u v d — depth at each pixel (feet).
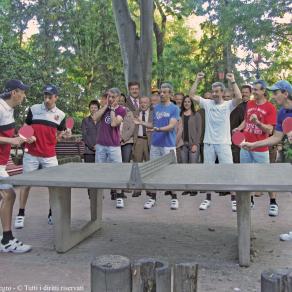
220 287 11.87
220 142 20.86
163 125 21.75
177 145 25.75
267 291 6.62
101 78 79.10
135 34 46.65
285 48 55.42
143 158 25.25
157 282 7.03
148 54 45.70
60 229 15.03
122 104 25.11
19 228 18.45
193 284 7.14
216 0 59.62
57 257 14.62
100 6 75.97
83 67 77.61
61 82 46.52
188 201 24.43
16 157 35.32
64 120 18.70
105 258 7.39
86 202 24.77
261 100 19.70
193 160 25.73
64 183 12.70
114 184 12.38
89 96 74.08
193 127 25.68
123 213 21.49
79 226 19.13
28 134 14.84
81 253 15.14
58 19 74.95
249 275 12.85
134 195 25.62
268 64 56.85
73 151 38.50
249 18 47.09
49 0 72.69
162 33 70.54
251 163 18.67
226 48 67.05
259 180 12.52
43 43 74.08
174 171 15.38
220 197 25.44
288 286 6.61
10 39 69.10
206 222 19.61
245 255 13.60
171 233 17.80
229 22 48.14
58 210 14.98
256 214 20.95
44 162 18.08
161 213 21.44
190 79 75.05
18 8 73.97
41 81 42.22
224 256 14.78
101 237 17.24
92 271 7.11
